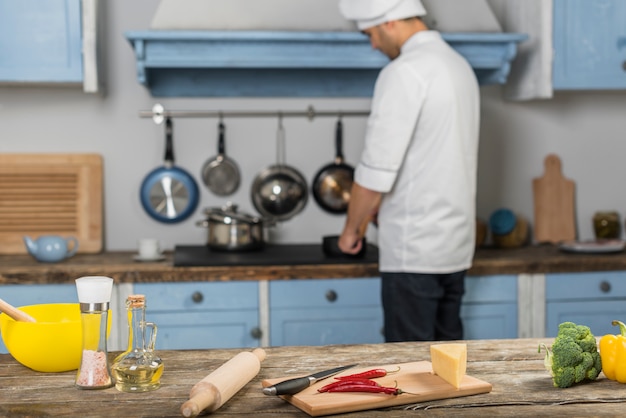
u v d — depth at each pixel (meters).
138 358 1.77
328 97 4.07
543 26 3.78
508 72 3.76
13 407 1.66
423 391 1.71
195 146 4.01
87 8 3.53
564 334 1.81
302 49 3.58
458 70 3.17
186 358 2.02
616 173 4.31
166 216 3.99
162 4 3.58
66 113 3.93
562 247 3.89
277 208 4.05
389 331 3.25
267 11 3.63
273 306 3.48
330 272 3.49
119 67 3.95
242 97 4.02
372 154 3.14
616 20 3.84
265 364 1.97
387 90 3.11
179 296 3.44
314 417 1.62
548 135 4.25
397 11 3.26
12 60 3.53
